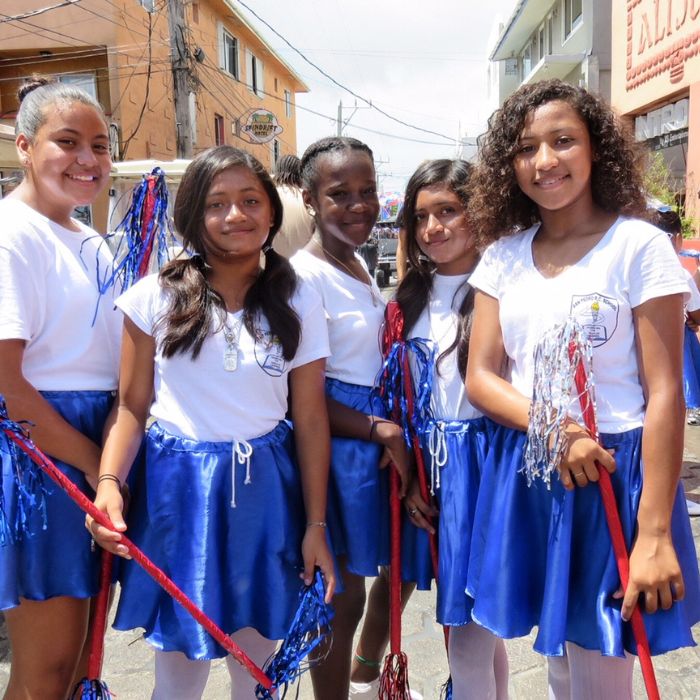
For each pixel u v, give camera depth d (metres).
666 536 1.43
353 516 1.88
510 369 1.71
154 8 13.05
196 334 1.63
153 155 13.23
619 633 1.45
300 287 1.77
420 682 2.41
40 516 1.63
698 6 8.01
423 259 2.03
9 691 1.76
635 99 9.88
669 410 1.44
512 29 16.59
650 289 1.46
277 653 1.64
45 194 1.78
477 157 1.80
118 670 2.50
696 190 8.12
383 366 1.95
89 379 1.78
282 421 1.80
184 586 1.60
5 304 1.60
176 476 1.64
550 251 1.62
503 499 1.62
